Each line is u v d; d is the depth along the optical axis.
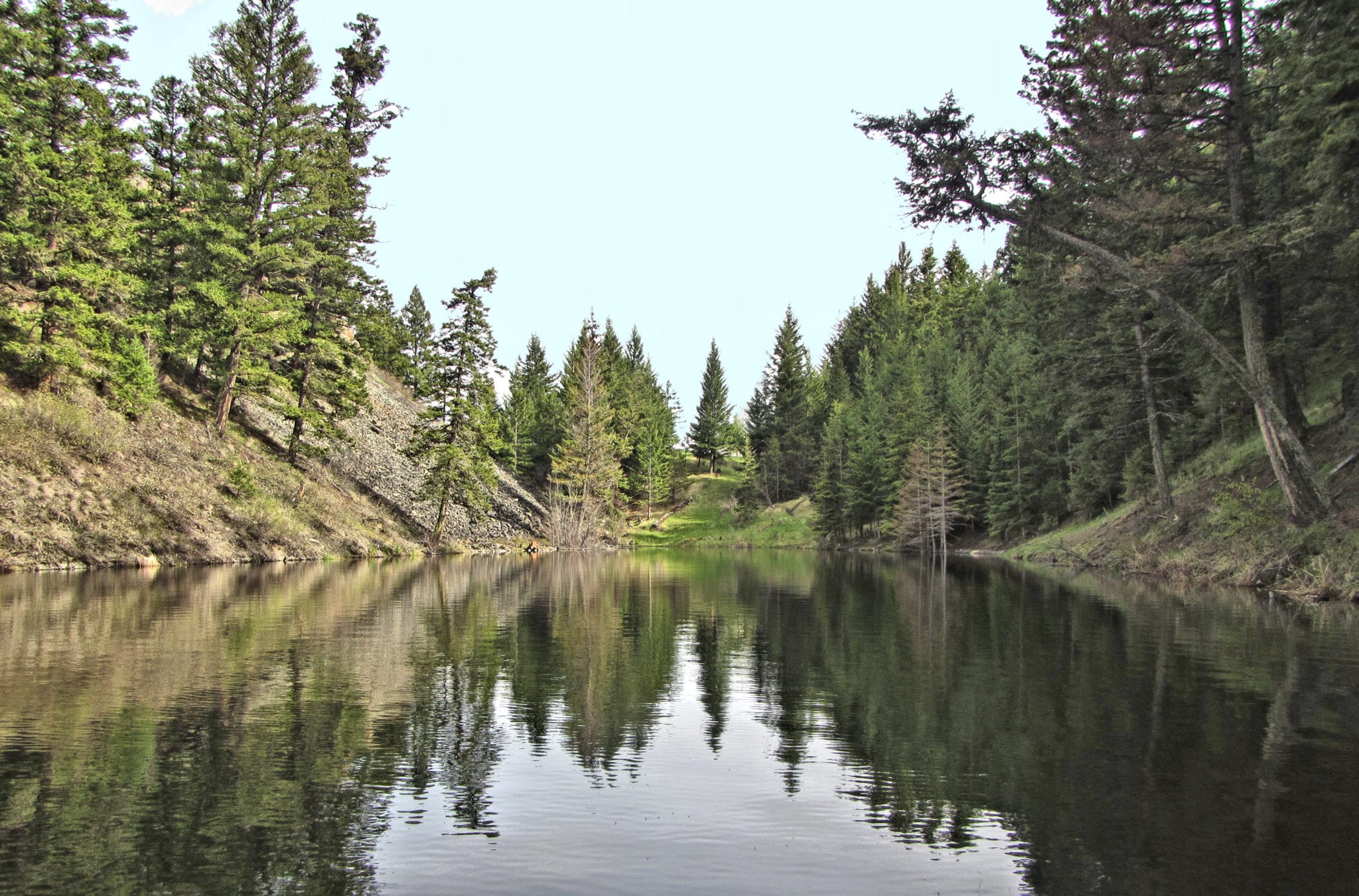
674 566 39.94
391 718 7.56
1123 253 24.91
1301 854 4.51
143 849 4.54
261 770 5.98
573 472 66.75
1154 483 37.59
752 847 4.71
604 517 71.00
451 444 44.94
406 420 58.78
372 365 64.56
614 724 7.52
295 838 4.75
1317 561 19.70
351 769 6.05
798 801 5.48
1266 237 20.53
